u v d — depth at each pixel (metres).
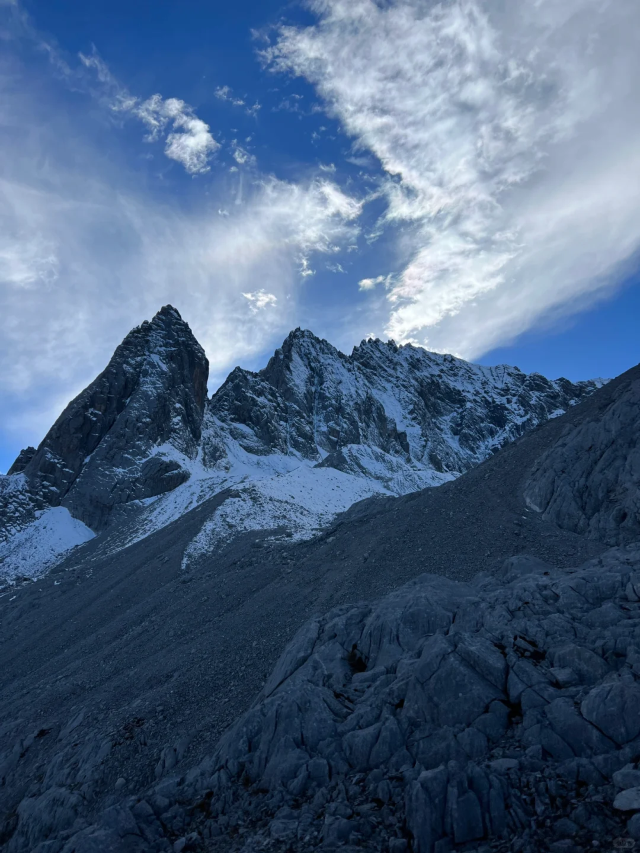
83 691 32.59
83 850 13.44
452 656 15.88
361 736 14.91
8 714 33.16
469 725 14.13
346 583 34.84
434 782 11.97
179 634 37.94
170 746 19.78
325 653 20.64
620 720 12.44
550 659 15.49
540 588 19.48
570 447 38.56
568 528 33.25
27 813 20.22
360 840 11.74
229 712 21.16
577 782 11.57
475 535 35.06
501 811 11.20
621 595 17.81
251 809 14.27
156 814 15.22
